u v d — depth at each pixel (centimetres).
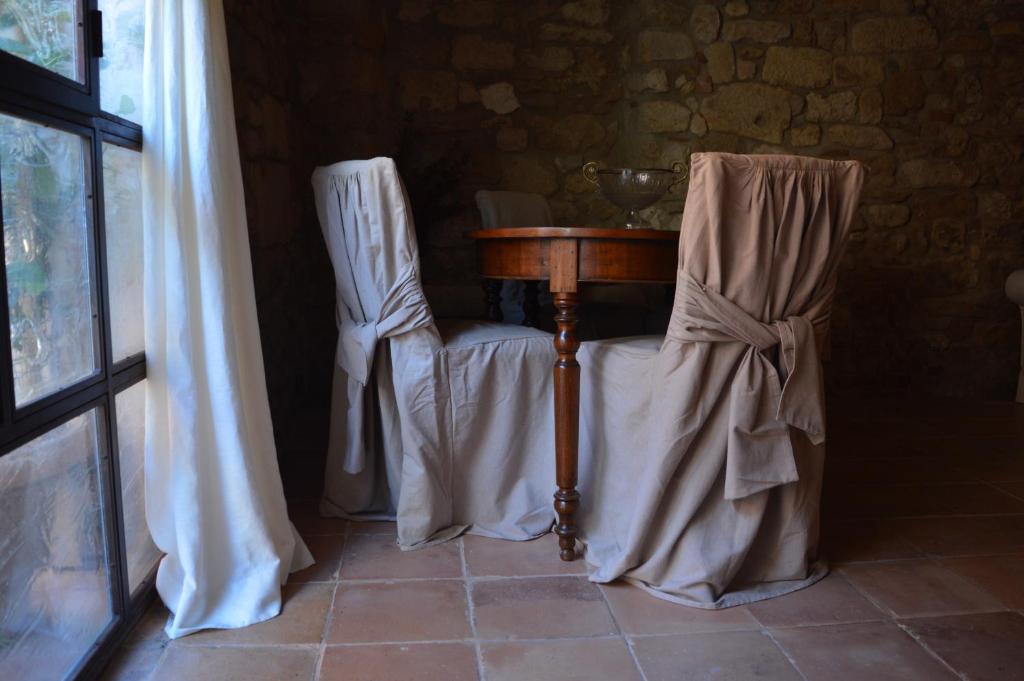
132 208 153
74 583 128
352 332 204
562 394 186
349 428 207
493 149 359
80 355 128
